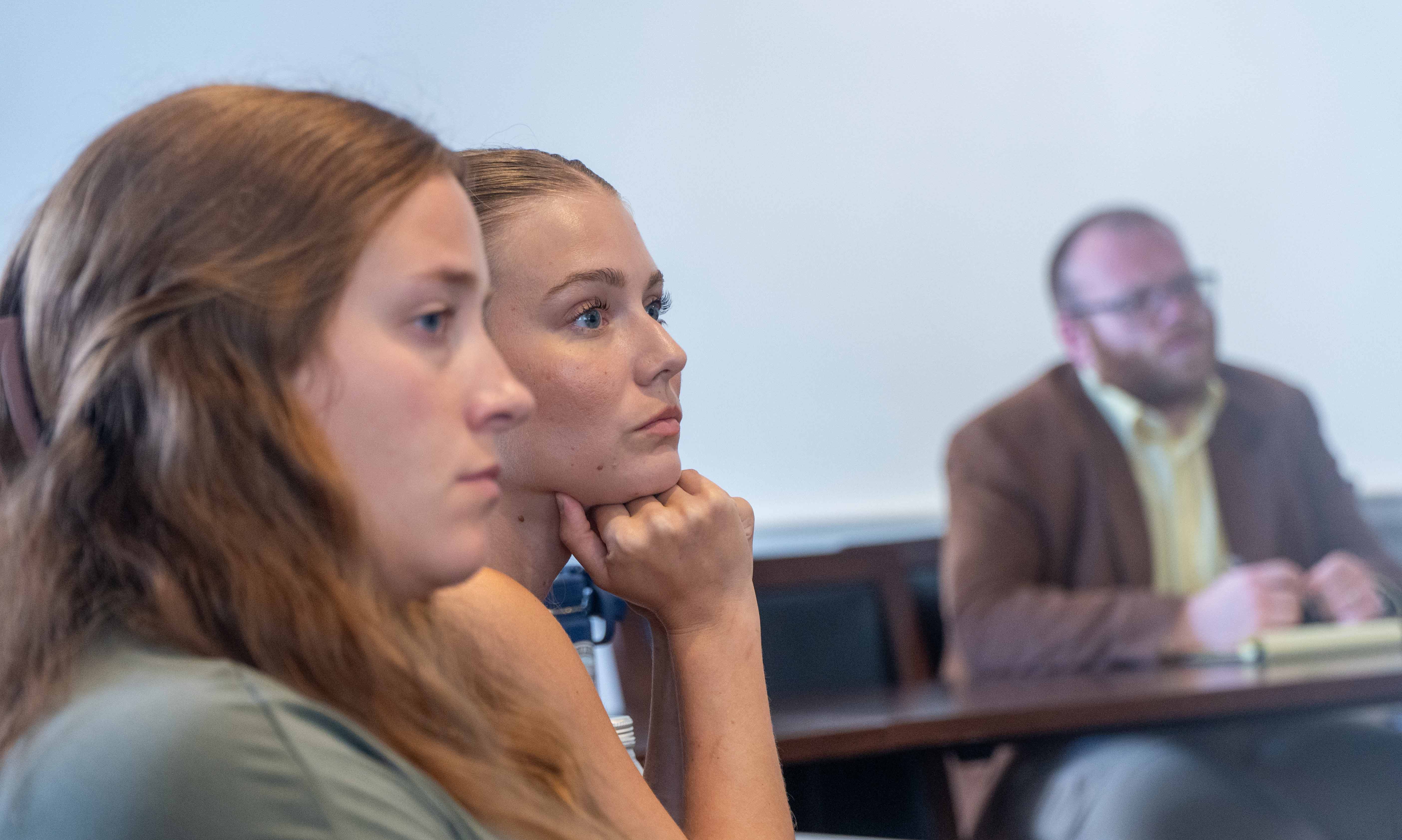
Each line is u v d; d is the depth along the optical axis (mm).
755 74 3133
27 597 449
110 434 461
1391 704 1821
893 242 3182
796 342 3115
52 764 404
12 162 2584
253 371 454
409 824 436
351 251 461
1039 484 2779
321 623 455
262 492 453
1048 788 2146
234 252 456
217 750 404
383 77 2764
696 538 744
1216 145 3414
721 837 686
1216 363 2977
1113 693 1843
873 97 3201
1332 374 3393
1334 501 2986
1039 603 2598
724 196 3092
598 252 743
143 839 388
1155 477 2850
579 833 531
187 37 2682
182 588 446
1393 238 3480
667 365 759
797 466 3092
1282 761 2104
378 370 463
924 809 1751
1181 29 3424
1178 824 1989
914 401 3168
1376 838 2049
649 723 877
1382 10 3564
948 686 2203
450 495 474
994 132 3268
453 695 506
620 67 3035
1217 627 2523
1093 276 3016
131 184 469
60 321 474
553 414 736
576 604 983
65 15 2627
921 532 3139
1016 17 3312
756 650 749
